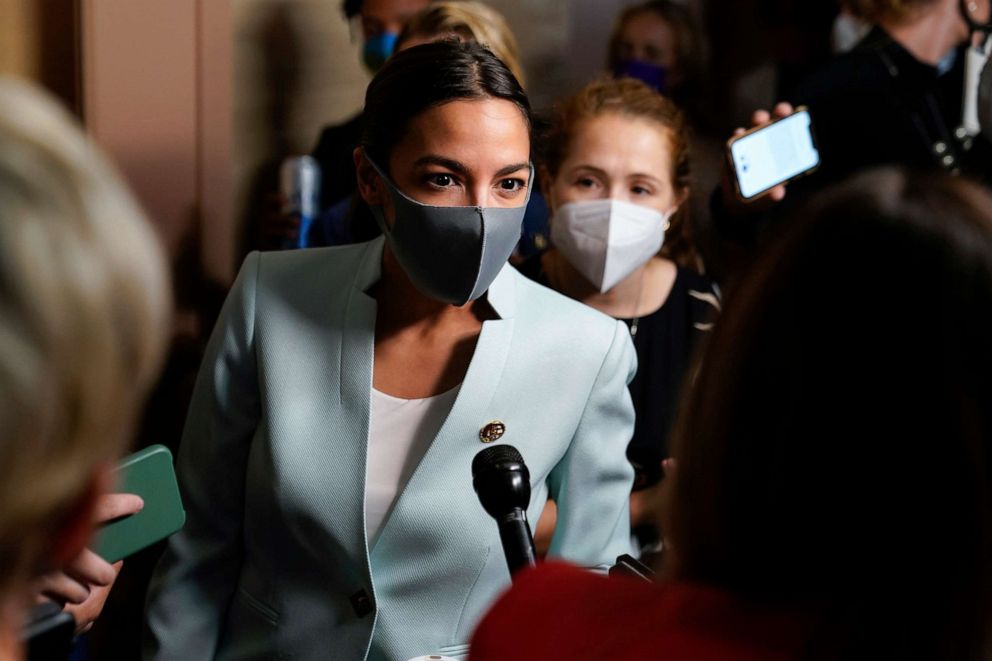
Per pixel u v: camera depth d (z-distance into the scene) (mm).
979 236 781
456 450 1718
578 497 1854
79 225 604
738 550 858
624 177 2396
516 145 1658
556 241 2434
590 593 969
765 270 841
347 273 1819
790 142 2820
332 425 1725
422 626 1728
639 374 2391
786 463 813
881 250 786
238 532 1864
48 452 610
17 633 707
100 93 2668
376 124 1688
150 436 2883
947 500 781
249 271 1853
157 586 1854
